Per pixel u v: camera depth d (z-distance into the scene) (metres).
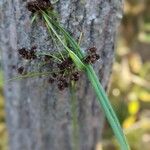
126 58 0.46
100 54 0.21
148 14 0.45
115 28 0.21
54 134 0.28
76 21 0.19
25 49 0.20
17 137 0.30
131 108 0.43
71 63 0.18
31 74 0.20
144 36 0.45
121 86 0.44
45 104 0.24
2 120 0.41
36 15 0.18
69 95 0.23
